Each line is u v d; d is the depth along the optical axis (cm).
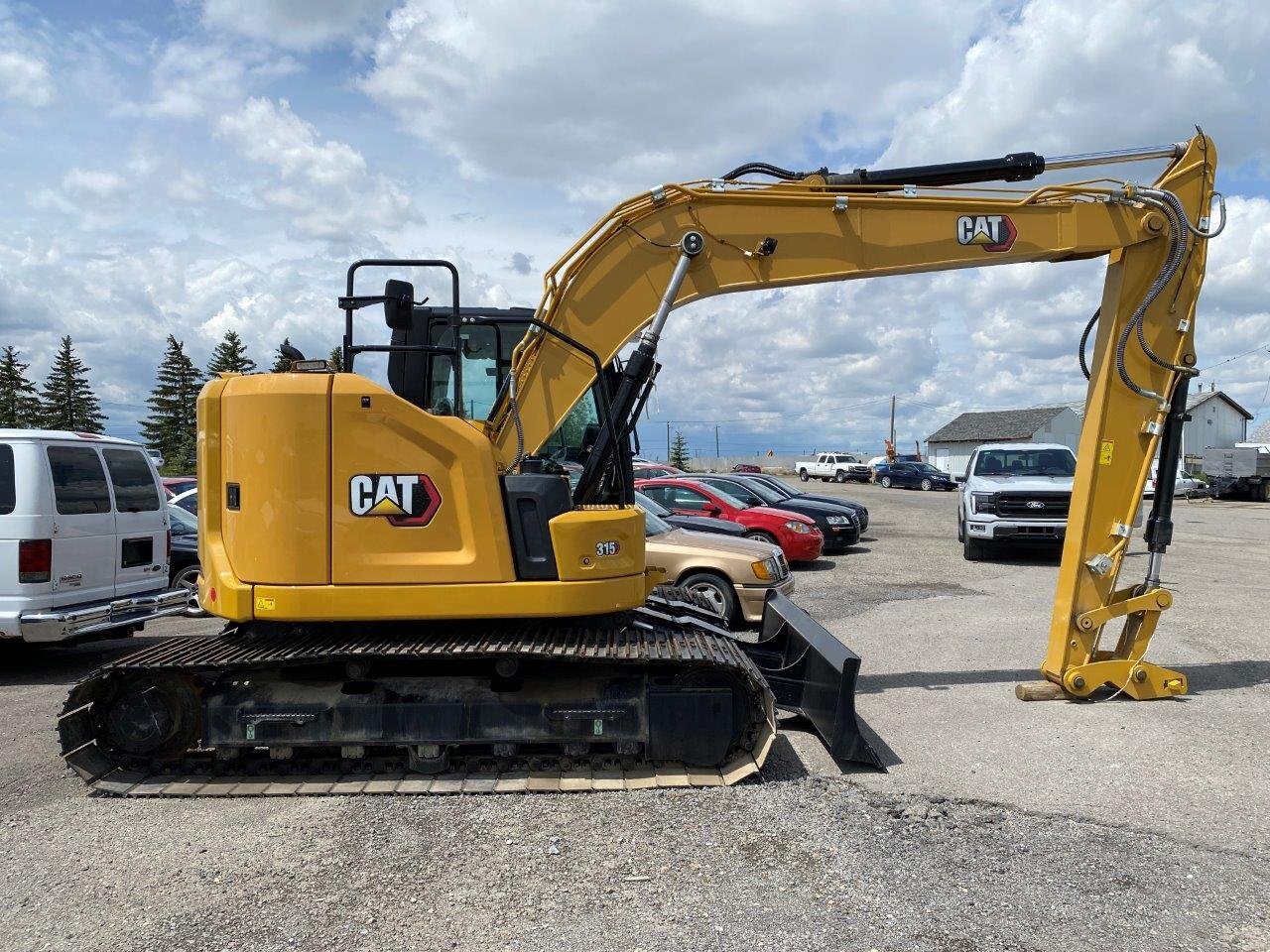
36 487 752
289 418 485
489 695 490
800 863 392
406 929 338
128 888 374
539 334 561
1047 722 603
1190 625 928
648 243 586
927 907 352
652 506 1162
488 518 488
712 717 490
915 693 679
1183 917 344
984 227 625
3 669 825
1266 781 488
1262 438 5725
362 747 493
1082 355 692
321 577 485
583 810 452
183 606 880
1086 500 657
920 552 1672
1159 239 643
